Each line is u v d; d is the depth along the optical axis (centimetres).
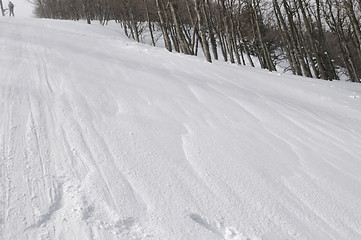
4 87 566
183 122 495
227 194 333
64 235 267
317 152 442
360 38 1240
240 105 598
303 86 927
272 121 538
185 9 2217
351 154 445
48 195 310
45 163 360
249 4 1994
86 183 330
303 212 316
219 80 812
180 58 1063
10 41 1008
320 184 362
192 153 406
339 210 322
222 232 288
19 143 393
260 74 1012
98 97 559
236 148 429
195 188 339
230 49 1739
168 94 615
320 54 1969
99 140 414
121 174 350
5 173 337
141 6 2666
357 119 642
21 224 274
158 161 381
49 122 452
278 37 3078
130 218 290
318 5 1905
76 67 743
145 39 3388
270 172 379
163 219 293
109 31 2833
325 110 682
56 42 1073
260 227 293
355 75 2059
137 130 451
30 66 716
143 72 767
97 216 289
